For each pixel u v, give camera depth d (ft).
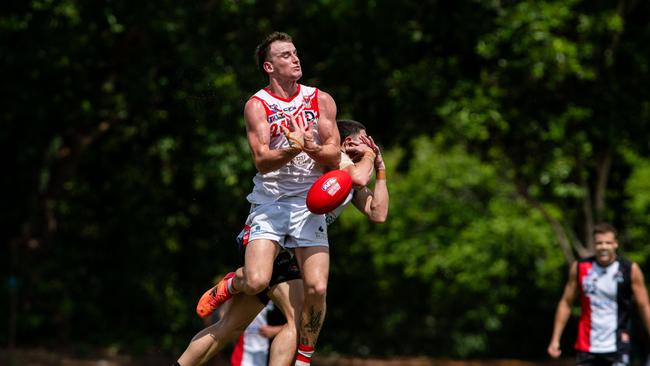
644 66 213.66
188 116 214.07
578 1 205.98
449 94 206.49
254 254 69.15
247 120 68.90
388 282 329.11
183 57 189.37
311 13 199.82
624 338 112.88
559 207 238.89
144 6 190.29
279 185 70.74
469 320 335.67
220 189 228.02
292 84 69.82
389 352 322.75
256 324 108.17
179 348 266.98
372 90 207.92
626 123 218.79
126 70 208.33
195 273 272.51
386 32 199.11
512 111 214.69
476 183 308.40
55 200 243.40
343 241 304.71
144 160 257.34
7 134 220.43
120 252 271.08
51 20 191.62
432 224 319.27
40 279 244.22
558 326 118.21
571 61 200.13
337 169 70.59
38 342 249.96
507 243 301.02
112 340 260.83
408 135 224.12
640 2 222.89
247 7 196.44
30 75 201.16
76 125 228.84
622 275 112.57
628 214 273.13
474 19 201.16
